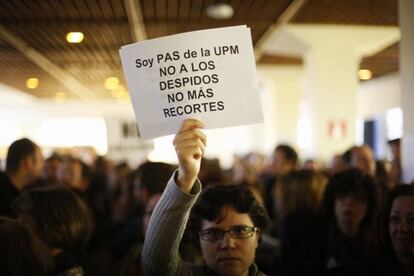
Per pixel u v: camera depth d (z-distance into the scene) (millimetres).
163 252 1592
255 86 1713
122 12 6031
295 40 8125
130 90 1737
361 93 14609
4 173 3580
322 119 8141
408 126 3846
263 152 14828
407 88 3830
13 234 1566
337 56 8008
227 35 1710
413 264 1958
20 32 7082
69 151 14297
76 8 5805
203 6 5980
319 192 3330
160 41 1710
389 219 2043
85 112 19406
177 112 1712
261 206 1797
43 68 10664
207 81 1709
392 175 4340
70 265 2166
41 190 2328
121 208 4523
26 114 19391
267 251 3494
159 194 2879
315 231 3143
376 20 7125
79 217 2305
